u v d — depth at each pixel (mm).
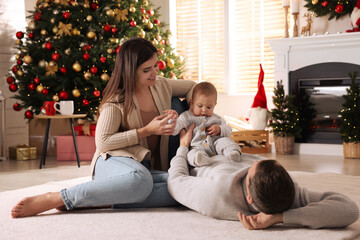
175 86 2295
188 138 1998
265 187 1466
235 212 1666
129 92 1967
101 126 1948
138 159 1921
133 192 1779
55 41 4043
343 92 4375
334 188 2484
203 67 5926
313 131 4539
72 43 4137
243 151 4574
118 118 1967
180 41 6023
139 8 4449
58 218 1766
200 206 1703
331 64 4391
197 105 2061
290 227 1585
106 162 1930
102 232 1562
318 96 4504
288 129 4418
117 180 1773
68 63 3996
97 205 1808
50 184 2760
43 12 4195
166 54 4734
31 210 1790
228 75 5633
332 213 1525
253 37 5547
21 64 4184
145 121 2086
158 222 1682
